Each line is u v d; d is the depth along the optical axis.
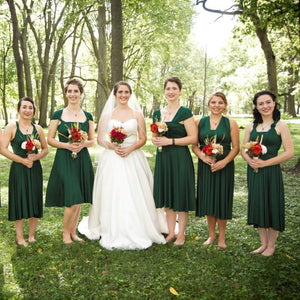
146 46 20.45
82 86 4.05
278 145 3.59
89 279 3.10
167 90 3.98
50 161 10.28
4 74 24.33
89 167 4.11
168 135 3.99
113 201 3.96
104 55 15.91
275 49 12.13
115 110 4.25
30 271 3.25
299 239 4.04
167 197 4.01
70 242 3.99
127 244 3.83
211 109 3.83
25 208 3.80
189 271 3.23
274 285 2.96
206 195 3.83
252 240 4.09
